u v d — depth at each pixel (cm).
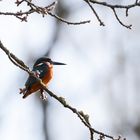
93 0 861
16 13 825
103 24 862
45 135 1825
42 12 833
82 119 788
